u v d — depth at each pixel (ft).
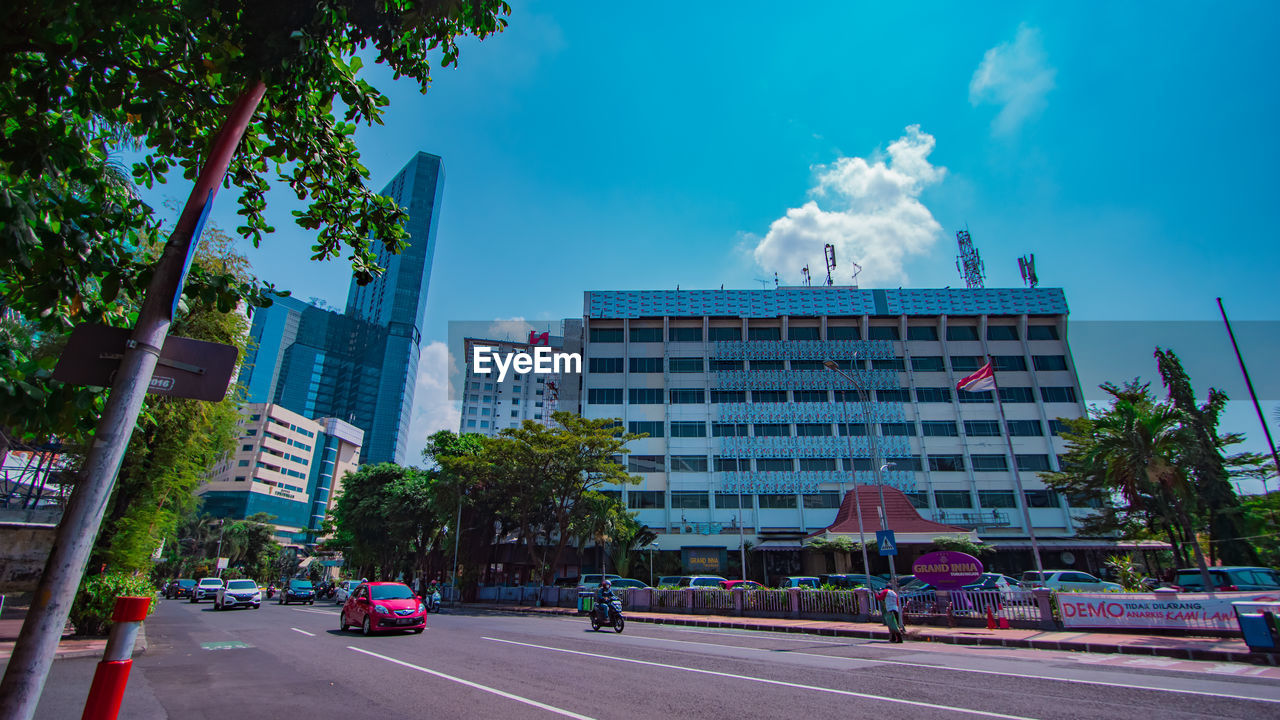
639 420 178.70
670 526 165.07
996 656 41.75
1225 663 37.93
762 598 78.13
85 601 49.44
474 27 17.39
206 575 246.47
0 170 14.34
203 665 38.04
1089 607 52.24
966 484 169.17
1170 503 90.33
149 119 14.88
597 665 36.42
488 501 137.59
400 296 579.48
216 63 14.39
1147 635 49.01
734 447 173.88
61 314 14.85
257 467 332.80
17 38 13.24
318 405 549.95
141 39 15.02
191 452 61.05
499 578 167.22
